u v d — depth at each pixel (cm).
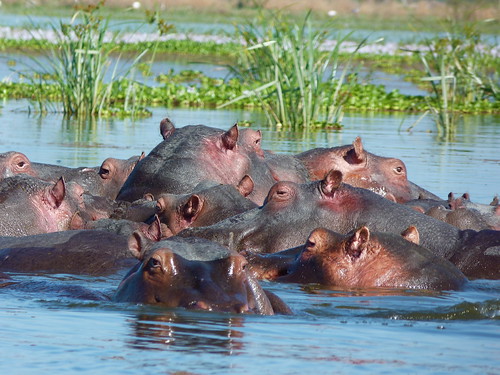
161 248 2098
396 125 7412
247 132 3975
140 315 2052
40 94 8631
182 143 3797
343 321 2164
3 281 2558
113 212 3478
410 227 2811
